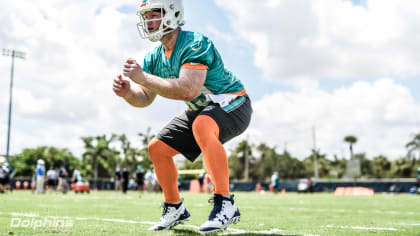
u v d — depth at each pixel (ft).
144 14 9.52
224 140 9.87
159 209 22.08
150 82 8.62
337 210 24.03
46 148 237.25
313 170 266.77
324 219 16.24
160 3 9.14
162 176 10.66
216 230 9.02
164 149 10.60
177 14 9.57
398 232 10.88
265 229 11.46
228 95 9.83
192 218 15.79
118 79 9.22
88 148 205.67
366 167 249.96
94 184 152.15
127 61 8.56
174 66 9.63
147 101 10.57
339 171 266.57
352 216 18.42
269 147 250.57
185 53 9.25
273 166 251.19
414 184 94.02
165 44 9.73
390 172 238.48
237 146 239.09
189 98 9.11
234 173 240.53
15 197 40.24
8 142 113.80
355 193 84.99
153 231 10.27
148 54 10.73
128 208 23.02
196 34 9.59
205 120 9.31
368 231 11.11
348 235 10.08
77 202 30.66
